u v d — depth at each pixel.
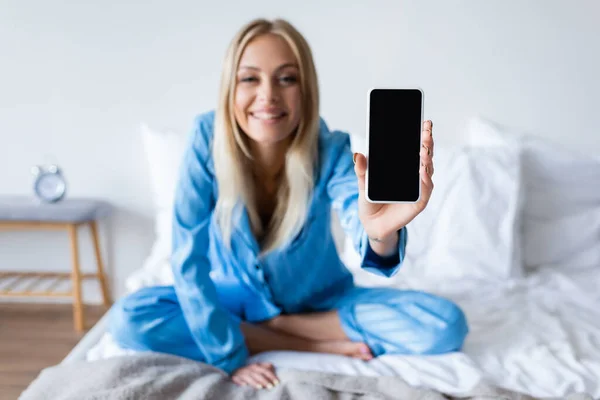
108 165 2.29
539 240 1.91
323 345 1.29
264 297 1.34
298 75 1.22
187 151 1.32
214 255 1.36
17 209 2.08
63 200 2.24
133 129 2.26
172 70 2.22
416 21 2.14
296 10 2.16
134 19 2.20
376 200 0.81
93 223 2.26
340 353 1.28
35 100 2.27
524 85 2.15
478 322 1.41
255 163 1.31
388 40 2.16
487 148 1.88
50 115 2.28
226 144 1.25
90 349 1.36
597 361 1.19
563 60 2.13
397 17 2.14
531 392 1.06
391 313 1.27
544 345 1.26
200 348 1.21
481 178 1.81
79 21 2.21
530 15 2.12
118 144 2.28
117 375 1.03
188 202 1.28
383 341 1.27
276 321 1.35
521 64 2.14
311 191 1.27
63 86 2.26
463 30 2.14
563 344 1.26
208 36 2.19
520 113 2.17
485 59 2.15
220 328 1.20
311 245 1.31
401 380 1.05
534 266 1.91
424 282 1.71
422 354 1.23
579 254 1.90
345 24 2.16
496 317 1.45
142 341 1.23
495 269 1.75
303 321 1.34
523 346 1.26
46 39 2.23
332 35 2.17
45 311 2.32
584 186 1.93
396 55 2.16
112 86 2.24
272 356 1.25
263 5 2.17
